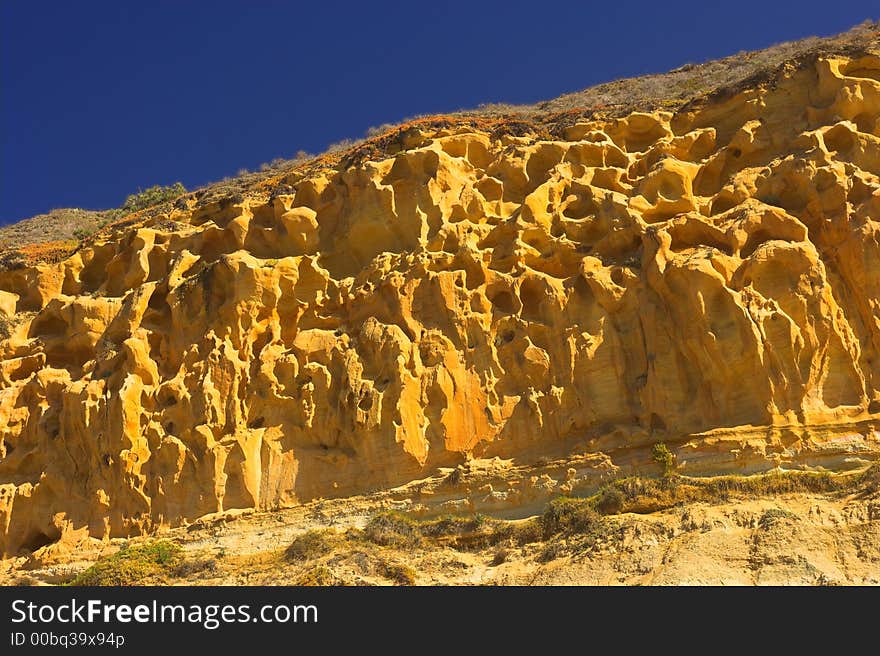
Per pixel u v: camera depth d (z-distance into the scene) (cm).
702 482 1989
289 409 2431
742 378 2080
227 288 2572
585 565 1847
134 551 2245
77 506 2498
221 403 2456
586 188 2478
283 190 2783
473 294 2372
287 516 2294
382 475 2280
